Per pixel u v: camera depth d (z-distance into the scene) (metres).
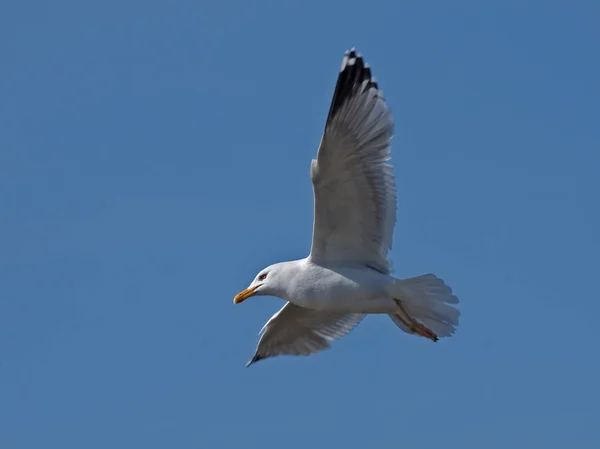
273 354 18.03
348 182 14.40
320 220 14.81
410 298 15.03
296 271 15.24
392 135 14.24
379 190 14.48
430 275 14.90
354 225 14.86
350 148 14.12
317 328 17.56
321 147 14.00
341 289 15.02
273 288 15.40
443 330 15.08
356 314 17.41
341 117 13.90
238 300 15.45
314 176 14.30
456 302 14.92
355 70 13.94
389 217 14.56
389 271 15.05
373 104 14.06
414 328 15.19
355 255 15.09
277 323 17.44
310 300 15.22
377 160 14.30
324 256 15.16
